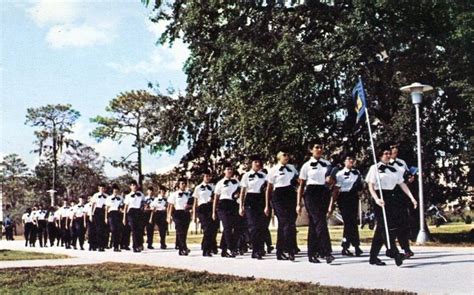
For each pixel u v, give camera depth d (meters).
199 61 29.86
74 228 28.09
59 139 85.81
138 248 23.64
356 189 16.39
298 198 14.76
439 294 9.48
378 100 27.06
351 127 27.20
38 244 36.47
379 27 25.56
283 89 25.56
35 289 12.05
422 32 26.05
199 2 28.31
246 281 11.98
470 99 23.69
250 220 16.81
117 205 24.53
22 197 87.00
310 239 14.92
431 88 22.72
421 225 23.69
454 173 27.70
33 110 84.56
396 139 25.70
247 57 26.02
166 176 43.31
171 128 35.72
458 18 23.45
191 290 11.26
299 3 27.41
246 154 29.16
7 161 93.00
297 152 26.23
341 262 14.68
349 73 25.66
